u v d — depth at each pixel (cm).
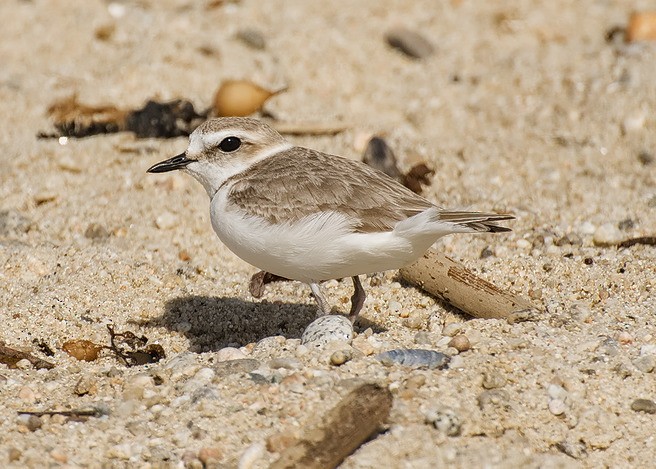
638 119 1584
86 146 1505
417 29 2000
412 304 1114
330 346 923
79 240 1269
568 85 1722
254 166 1002
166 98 1705
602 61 1789
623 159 1518
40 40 1884
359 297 1008
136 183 1405
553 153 1535
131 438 820
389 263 931
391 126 1638
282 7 2048
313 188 936
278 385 866
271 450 798
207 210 1347
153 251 1246
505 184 1427
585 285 1109
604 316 1009
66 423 836
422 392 855
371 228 912
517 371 888
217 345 1077
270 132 1020
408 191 959
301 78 1814
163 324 1095
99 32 1894
